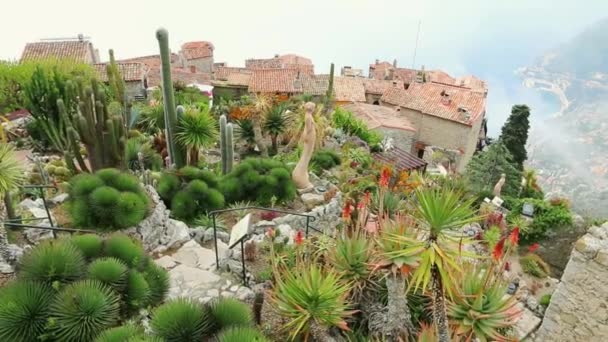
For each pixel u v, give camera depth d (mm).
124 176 7609
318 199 10320
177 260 6902
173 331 4387
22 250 5660
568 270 7270
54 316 4238
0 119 13844
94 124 8578
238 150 16203
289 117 15945
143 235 7078
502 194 20719
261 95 16766
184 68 36250
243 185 9969
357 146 18266
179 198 9016
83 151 11305
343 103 31188
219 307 4840
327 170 13891
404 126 27984
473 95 30625
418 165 19828
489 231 12156
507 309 5457
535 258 13180
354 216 7504
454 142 29625
